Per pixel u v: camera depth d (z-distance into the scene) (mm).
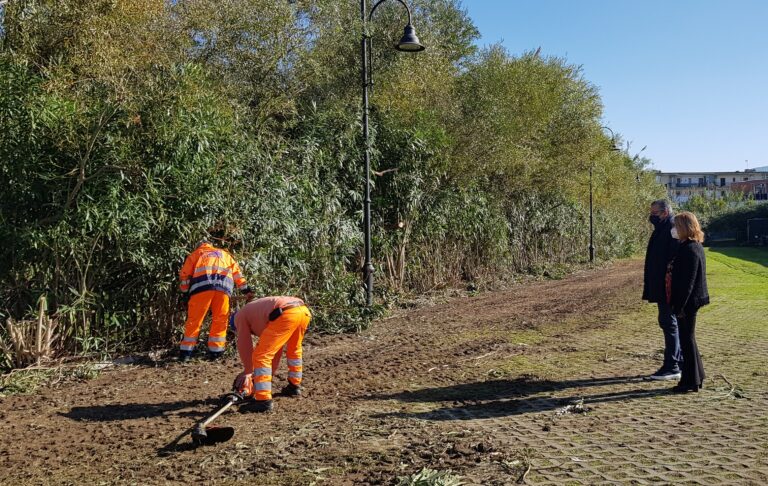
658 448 4680
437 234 15875
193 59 11508
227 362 8320
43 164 8078
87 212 7789
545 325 11094
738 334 9609
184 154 8633
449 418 5648
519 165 19609
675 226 6379
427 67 15906
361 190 13234
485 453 4637
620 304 13672
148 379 7434
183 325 9250
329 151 12461
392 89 14773
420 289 15539
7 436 5449
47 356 7852
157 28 10453
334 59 14656
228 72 11922
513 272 20875
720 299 14078
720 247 52750
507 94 18234
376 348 9266
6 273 8062
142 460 4801
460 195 16938
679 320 6359
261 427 5520
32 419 5926
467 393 6574
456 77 18250
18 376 7262
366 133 12109
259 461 4660
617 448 4699
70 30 8992
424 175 15031
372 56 15875
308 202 11102
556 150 23203
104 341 8539
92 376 7465
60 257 8227
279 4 11648
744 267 25859
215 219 9211
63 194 8164
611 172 30797
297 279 10852
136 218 8250
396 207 14305
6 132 7855
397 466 4426
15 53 8688
